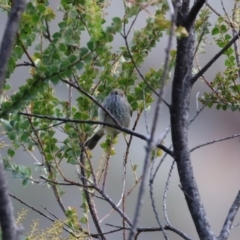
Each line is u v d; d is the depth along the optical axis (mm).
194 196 6723
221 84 8766
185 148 6875
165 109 15531
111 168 15414
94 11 6996
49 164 8172
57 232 7223
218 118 18062
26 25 6691
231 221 6762
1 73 4777
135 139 15812
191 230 15859
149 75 8547
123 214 7438
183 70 6629
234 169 17719
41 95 7953
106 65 8312
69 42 7070
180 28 5160
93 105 8367
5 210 4711
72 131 8180
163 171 16266
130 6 7258
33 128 7805
